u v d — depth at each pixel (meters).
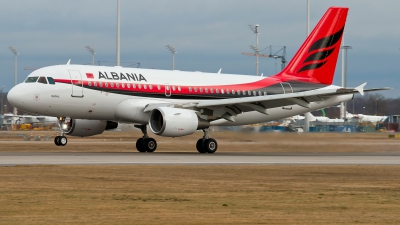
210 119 88.25
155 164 63.62
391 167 64.75
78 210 34.84
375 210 36.16
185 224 31.00
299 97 86.88
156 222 31.42
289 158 77.94
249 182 49.09
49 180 48.22
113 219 32.12
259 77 101.00
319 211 35.56
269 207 36.75
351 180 51.69
